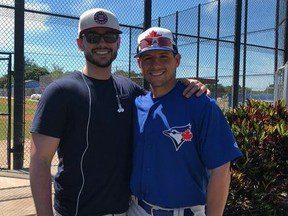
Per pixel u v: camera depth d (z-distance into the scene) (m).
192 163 1.07
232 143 1.06
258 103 2.94
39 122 1.02
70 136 1.05
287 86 3.76
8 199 2.28
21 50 3.14
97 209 1.06
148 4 3.56
